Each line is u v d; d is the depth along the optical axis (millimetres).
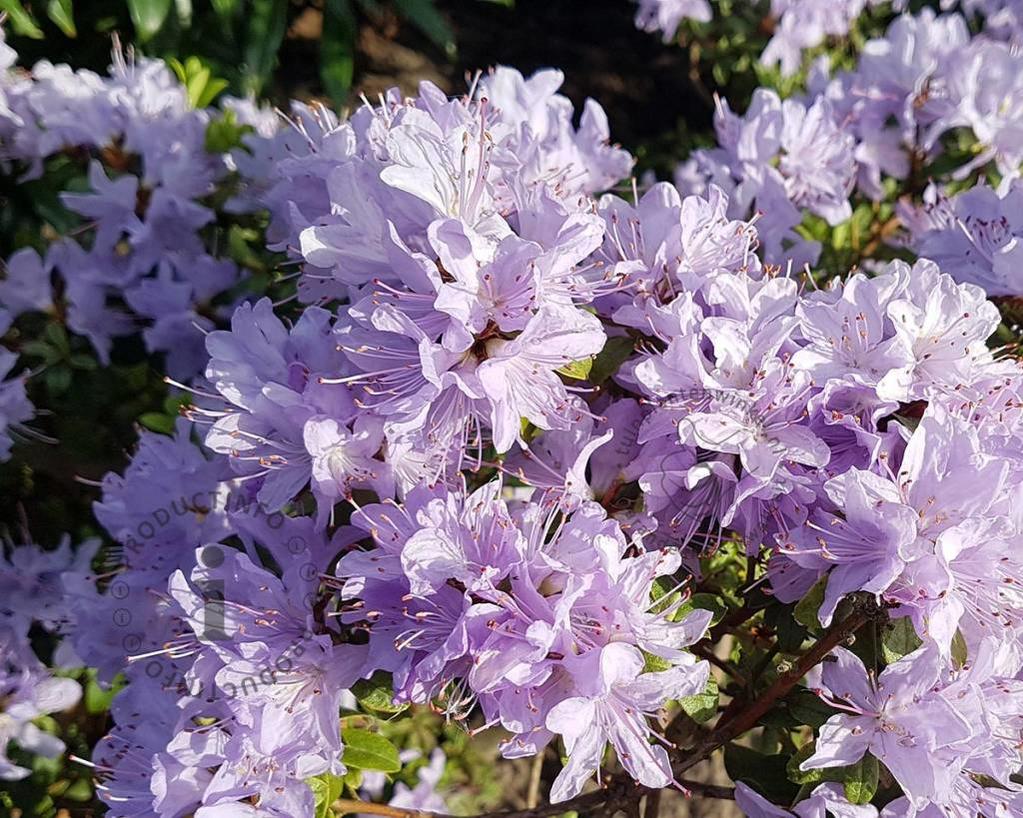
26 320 331
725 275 221
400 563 200
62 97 324
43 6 490
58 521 373
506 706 190
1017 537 200
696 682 195
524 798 453
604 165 305
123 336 345
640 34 766
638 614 188
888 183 430
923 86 373
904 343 210
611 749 271
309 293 243
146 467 267
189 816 218
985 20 598
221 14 495
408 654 199
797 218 295
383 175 195
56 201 346
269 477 214
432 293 198
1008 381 219
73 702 315
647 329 232
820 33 597
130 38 519
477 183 209
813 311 218
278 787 208
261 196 317
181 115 341
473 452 235
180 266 323
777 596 232
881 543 202
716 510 232
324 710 209
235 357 214
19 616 306
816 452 209
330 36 559
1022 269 256
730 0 668
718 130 349
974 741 198
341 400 209
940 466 201
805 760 214
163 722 236
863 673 210
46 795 315
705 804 451
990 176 396
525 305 195
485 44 731
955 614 192
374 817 300
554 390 208
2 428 315
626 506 239
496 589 189
